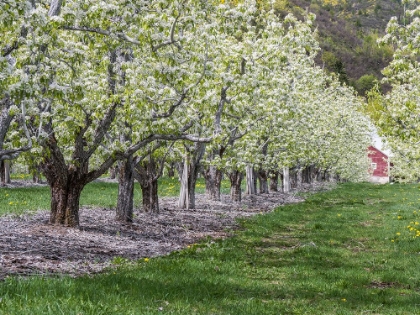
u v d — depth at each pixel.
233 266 13.51
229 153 25.19
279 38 19.02
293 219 26.75
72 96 12.06
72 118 14.88
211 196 36.09
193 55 14.70
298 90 27.03
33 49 11.03
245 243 18.28
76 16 12.54
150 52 14.09
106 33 13.16
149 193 25.53
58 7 12.21
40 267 11.49
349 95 57.84
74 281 9.62
